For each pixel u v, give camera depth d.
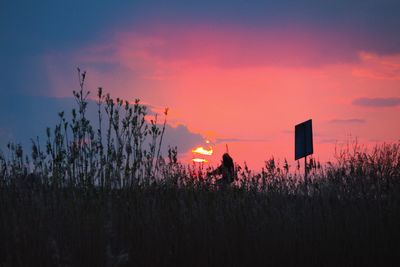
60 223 7.91
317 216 8.59
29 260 7.46
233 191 9.25
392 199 9.17
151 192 9.21
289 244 8.19
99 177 9.07
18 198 8.35
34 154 8.86
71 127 9.02
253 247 8.10
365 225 8.53
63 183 8.84
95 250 7.69
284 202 9.07
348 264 8.23
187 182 9.58
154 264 7.85
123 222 8.20
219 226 8.25
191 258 7.97
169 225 8.28
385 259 8.29
